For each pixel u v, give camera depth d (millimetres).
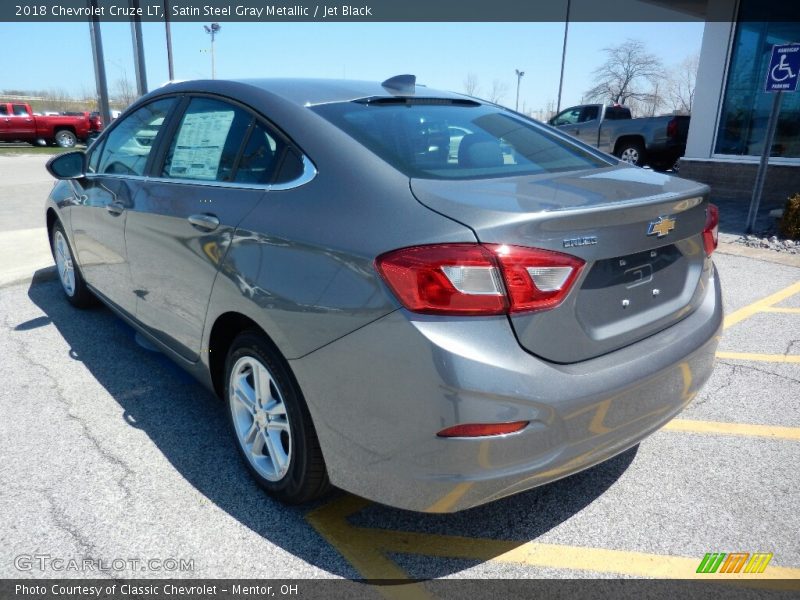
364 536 2424
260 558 2285
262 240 2344
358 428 2057
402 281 1891
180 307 2906
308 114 2529
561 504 2648
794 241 7805
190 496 2615
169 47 13016
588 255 1984
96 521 2443
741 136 11602
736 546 2402
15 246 6625
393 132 2494
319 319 2090
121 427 3148
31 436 3035
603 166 2762
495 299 1852
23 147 27922
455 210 1939
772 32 10867
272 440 2498
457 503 1954
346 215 2125
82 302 4703
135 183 3309
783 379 3871
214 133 2875
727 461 2971
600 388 2010
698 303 2594
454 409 1835
